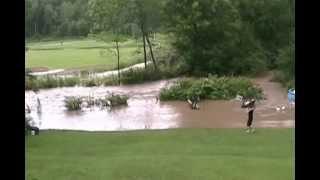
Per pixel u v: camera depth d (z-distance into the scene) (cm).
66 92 5138
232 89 4650
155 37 7025
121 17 6312
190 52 6181
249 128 2747
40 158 2020
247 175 1711
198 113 3841
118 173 1762
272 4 6488
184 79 5494
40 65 7081
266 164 1862
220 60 6144
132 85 5666
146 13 6294
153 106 4288
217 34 6178
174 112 3938
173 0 6244
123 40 6366
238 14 6381
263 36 6544
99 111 4094
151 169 1809
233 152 2144
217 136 2573
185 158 1991
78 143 2412
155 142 2438
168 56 6519
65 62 7400
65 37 10294
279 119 3366
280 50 5809
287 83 4988
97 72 6419
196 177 1697
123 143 2428
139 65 6700
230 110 3928
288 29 6419
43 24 10138
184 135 2619
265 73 6144
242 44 6291
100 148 2294
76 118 3794
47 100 4669
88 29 10031
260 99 4356
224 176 1703
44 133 2734
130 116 3819
